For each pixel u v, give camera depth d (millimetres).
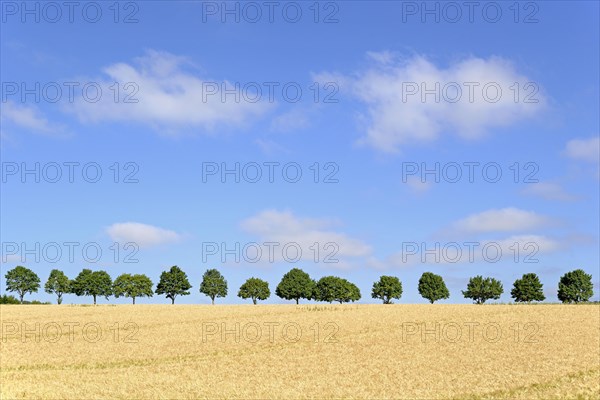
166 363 44719
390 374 39812
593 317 71312
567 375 38625
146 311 85312
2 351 49938
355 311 81438
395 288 137500
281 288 140125
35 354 48562
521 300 131000
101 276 143250
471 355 46906
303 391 35031
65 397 33688
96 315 79312
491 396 33000
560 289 126312
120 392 34938
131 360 46125
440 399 32688
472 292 135125
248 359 45969
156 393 34719
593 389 34188
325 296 139625
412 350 49469
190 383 37344
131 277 143750
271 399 33219
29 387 35906
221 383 37375
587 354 46969
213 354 48406
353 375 39625
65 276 149125
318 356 47000
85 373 40906
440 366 42438
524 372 39719
